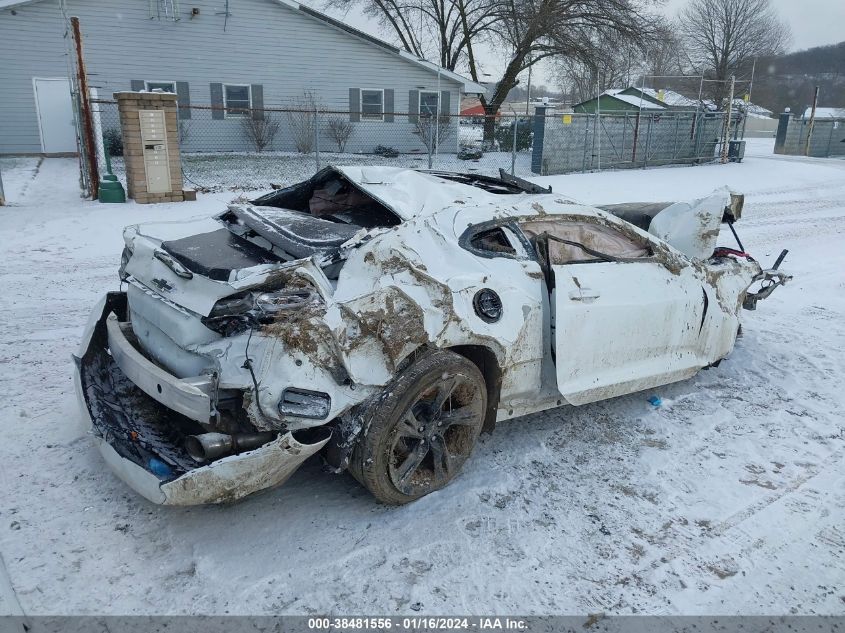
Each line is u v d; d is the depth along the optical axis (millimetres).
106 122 20766
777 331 6285
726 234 11047
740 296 5082
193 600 2639
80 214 10891
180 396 2746
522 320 3561
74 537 2971
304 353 2787
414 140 25297
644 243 4398
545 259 3734
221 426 2881
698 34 46938
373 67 24000
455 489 3482
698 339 4633
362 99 24188
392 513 3250
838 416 4586
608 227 4266
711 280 4723
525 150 25203
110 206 11750
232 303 2838
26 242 8906
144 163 12047
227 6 21453
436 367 3121
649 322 4180
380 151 23906
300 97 23312
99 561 2830
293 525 3127
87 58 20234
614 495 3529
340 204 4281
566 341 3678
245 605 2625
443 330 3174
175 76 21531
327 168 4184
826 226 12008
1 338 5387
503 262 3629
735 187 17734
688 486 3652
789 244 10344
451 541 3070
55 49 19719
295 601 2660
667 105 32469
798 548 3158
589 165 21047
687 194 16109
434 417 3230
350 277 3100
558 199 4277
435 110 25359
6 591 2615
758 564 3033
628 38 27609
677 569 2977
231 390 2842
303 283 2967
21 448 3674
